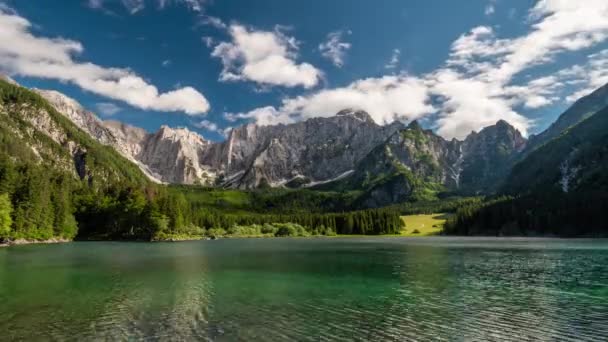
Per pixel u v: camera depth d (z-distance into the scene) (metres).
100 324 32.69
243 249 124.56
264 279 57.62
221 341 28.44
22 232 141.12
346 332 30.70
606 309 37.84
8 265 73.19
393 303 40.84
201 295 45.06
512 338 29.14
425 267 71.69
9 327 31.81
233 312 36.94
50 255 94.00
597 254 95.25
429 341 28.52
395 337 29.44
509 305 39.72
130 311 37.22
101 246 132.12
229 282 54.69
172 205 190.75
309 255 99.88
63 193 172.12
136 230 185.12
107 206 192.50
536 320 34.00
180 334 30.06
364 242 173.88
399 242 170.75
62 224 163.00
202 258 90.44
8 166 142.12
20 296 44.16
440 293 46.38
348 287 50.66
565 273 62.19
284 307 39.00
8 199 132.38
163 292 46.97
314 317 35.06
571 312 36.81
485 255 95.81
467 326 32.31
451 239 197.38
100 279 56.81
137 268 70.12
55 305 39.69
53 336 29.62
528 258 86.94
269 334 30.09
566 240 165.12
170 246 138.00
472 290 48.22
